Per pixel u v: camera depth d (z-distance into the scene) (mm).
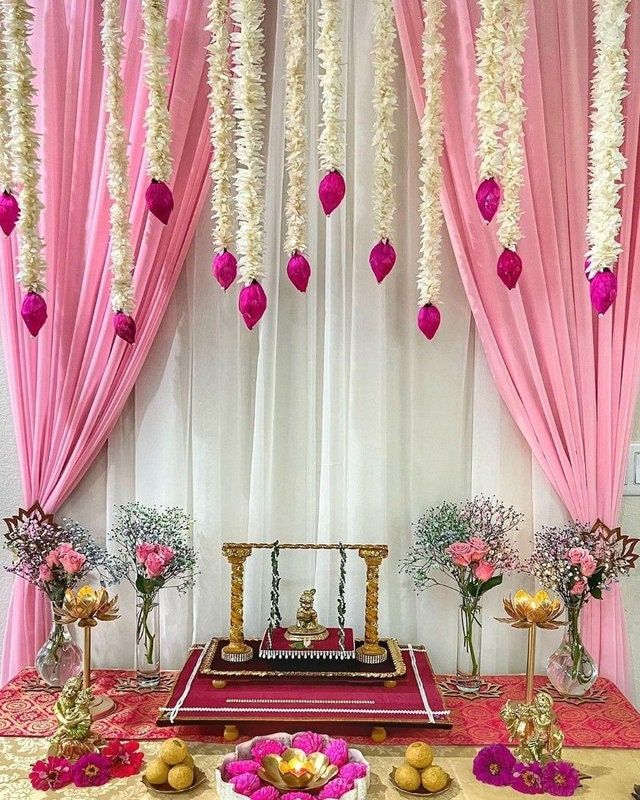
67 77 1714
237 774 1271
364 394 1730
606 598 1720
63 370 1732
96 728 1467
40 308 1566
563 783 1271
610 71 1535
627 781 1304
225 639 1681
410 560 1768
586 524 1700
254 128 1599
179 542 1676
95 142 1726
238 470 1771
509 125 1561
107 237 1719
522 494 1763
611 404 1701
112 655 1784
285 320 1758
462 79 1685
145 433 1772
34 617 1756
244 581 1754
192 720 1373
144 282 1707
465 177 1691
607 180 1533
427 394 1759
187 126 1697
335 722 1374
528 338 1685
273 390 1751
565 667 1599
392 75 1585
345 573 1733
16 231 1729
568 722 1506
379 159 1558
